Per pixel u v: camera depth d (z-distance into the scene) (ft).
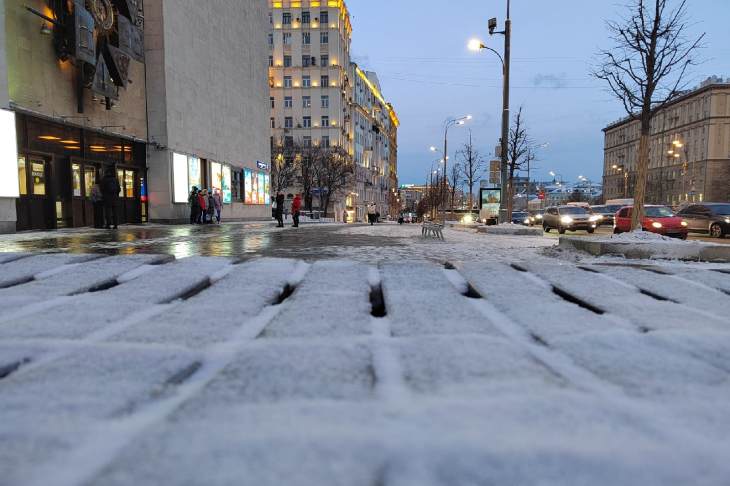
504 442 4.55
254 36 120.78
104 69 58.80
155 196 73.31
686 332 9.36
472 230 76.64
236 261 20.79
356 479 3.89
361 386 6.27
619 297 13.29
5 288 14.38
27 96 46.34
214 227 67.10
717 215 63.00
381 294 15.20
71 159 54.85
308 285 15.05
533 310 11.72
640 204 32.86
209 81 90.27
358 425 4.96
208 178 90.12
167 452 4.37
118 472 4.03
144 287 14.43
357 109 299.17
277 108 254.68
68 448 4.54
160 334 9.29
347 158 246.47
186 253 29.43
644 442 4.64
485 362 7.33
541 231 57.88
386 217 405.18
